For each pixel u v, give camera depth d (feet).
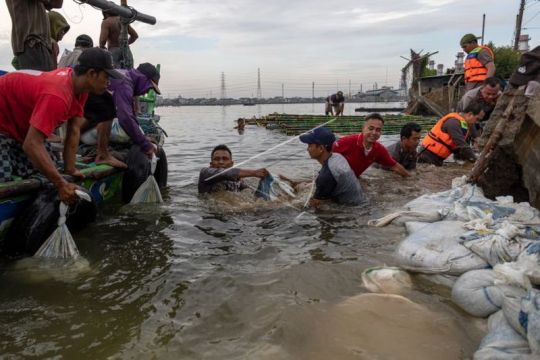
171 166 26.35
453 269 9.91
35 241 11.55
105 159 16.46
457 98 61.21
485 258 9.84
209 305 9.16
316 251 12.01
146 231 13.60
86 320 8.59
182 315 8.80
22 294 9.60
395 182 19.97
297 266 10.91
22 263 11.19
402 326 8.18
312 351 7.50
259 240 12.92
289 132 46.42
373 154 19.42
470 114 23.57
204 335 8.11
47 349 7.66
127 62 24.22
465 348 7.64
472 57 32.53
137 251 12.00
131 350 7.67
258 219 14.92
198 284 10.05
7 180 11.89
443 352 7.49
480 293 8.47
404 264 10.71
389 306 8.87
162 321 8.57
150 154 16.94
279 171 24.02
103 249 12.12
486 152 15.67
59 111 11.15
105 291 9.75
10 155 12.11
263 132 49.37
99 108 15.99
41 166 11.08
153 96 31.17
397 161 21.94
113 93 16.07
